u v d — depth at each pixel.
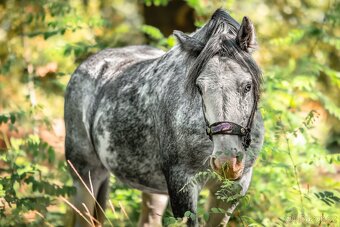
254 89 7.82
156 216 10.73
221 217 8.96
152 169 9.27
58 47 14.19
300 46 18.12
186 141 8.41
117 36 19.00
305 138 11.78
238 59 7.70
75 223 10.91
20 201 9.90
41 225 10.16
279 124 11.33
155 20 17.95
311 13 20.44
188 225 8.41
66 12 15.02
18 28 17.14
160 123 8.81
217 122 7.53
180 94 8.50
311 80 12.66
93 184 10.90
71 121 11.09
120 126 9.45
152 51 11.10
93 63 10.94
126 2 23.33
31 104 13.66
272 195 11.09
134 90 9.41
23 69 16.91
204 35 8.23
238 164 7.64
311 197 10.75
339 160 10.41
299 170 12.21
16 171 10.63
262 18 20.36
